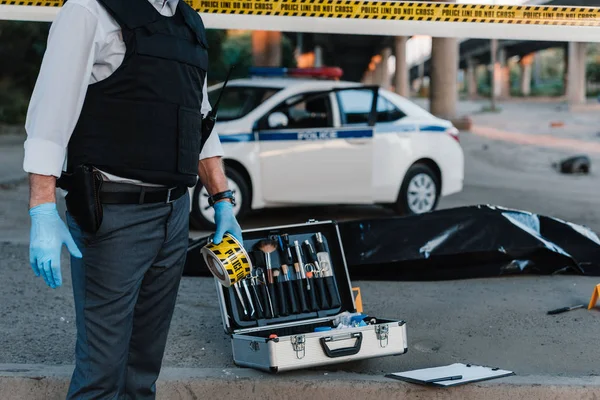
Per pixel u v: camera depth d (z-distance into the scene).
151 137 2.58
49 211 2.48
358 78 81.06
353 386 3.70
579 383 3.74
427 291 5.71
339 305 4.45
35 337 4.54
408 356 4.29
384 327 3.82
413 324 4.89
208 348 4.38
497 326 4.83
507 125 35.69
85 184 2.55
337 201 8.88
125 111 2.55
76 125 2.55
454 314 5.10
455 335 4.66
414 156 9.24
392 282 6.00
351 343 3.77
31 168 2.44
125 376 2.94
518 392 3.69
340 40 52.22
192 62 2.68
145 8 2.56
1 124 25.33
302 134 8.66
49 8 4.87
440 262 5.99
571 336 4.62
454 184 9.60
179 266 2.88
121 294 2.69
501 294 5.59
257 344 3.77
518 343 4.51
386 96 9.20
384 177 9.03
